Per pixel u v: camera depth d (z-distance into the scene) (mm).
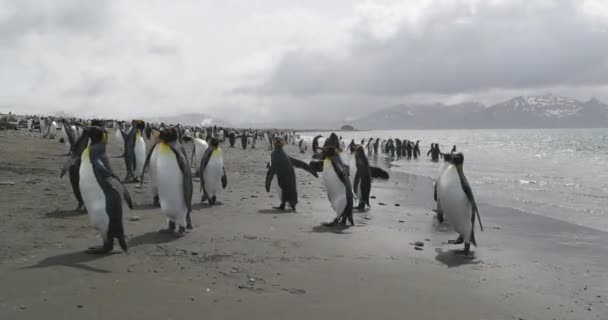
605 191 18938
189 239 8078
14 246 7070
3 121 44969
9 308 4652
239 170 22562
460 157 8500
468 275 6941
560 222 12102
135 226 8992
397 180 22172
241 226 9516
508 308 5629
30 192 11938
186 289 5539
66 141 23984
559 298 6074
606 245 9422
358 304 5453
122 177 16031
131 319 4566
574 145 85438
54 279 5594
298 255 7461
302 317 4938
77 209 9938
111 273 5961
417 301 5684
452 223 8555
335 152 10305
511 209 14242
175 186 8070
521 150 65312
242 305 5152
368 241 8812
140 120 15219
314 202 13578
